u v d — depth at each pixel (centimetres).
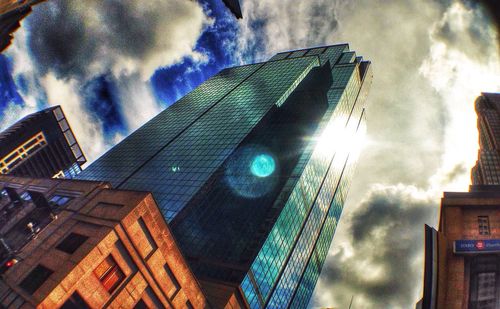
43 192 3834
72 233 2978
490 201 3484
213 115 14488
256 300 7169
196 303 3506
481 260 3369
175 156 12269
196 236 8631
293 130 13225
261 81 16362
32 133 15012
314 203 11544
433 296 3272
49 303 2397
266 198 9875
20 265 2850
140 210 3008
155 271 3102
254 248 7744
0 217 3428
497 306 3253
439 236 3406
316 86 15562
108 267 2811
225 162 10656
